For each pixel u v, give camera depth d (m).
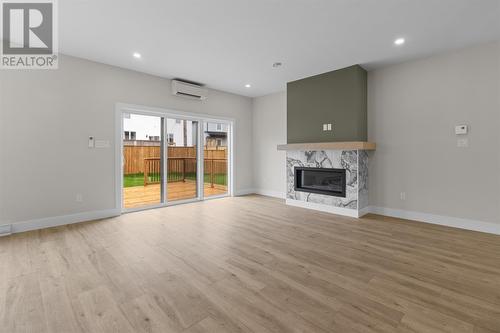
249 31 3.01
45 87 3.50
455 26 2.88
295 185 4.94
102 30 2.98
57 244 2.86
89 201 3.90
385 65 4.10
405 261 2.42
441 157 3.65
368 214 4.28
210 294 1.85
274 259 2.47
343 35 3.11
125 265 2.33
